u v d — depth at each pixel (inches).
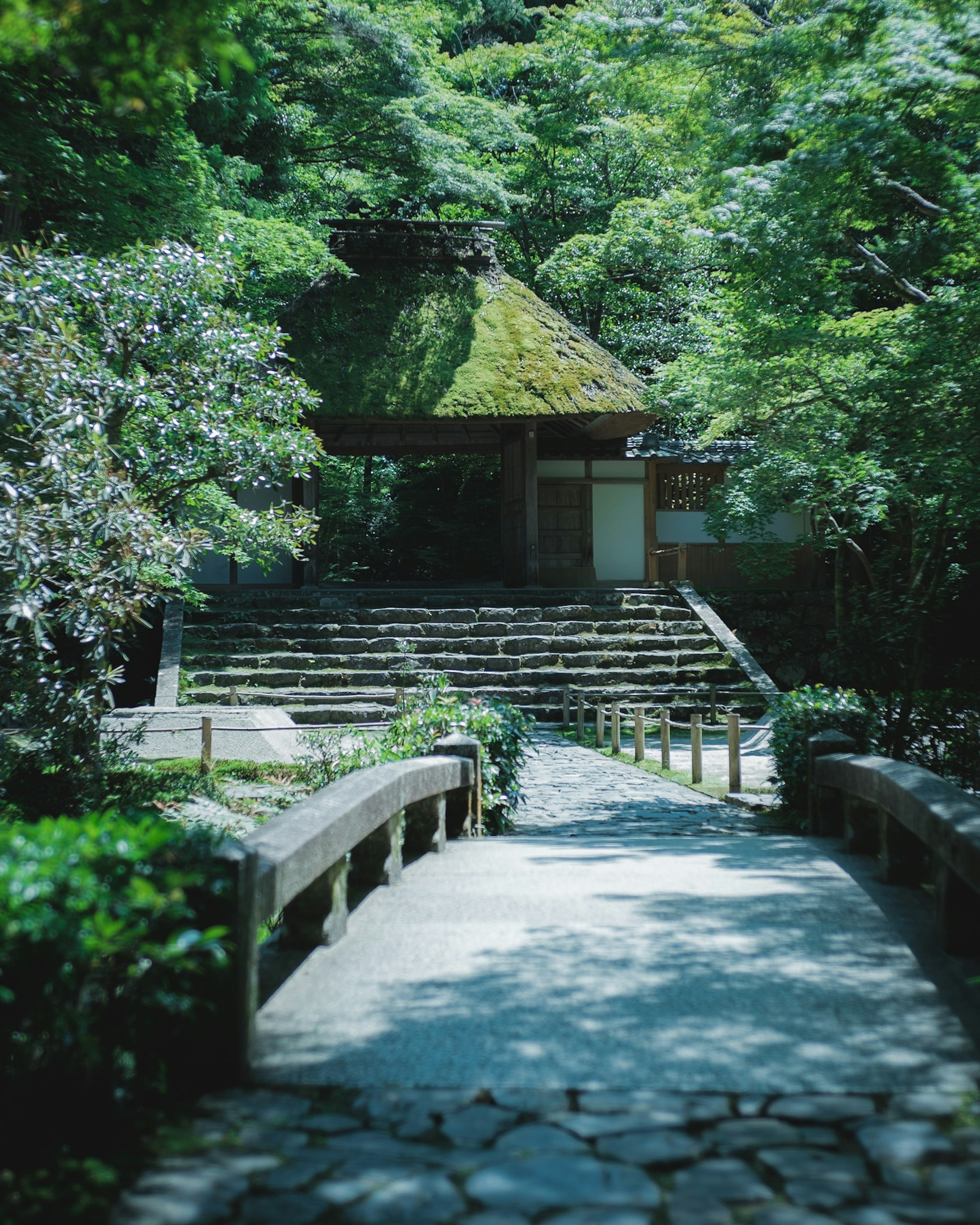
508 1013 128.3
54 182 480.4
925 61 299.9
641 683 629.6
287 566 752.3
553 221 1053.8
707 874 213.9
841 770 249.3
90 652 291.7
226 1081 109.1
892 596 439.5
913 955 151.8
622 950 154.6
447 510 1096.8
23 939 85.4
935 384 323.3
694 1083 107.6
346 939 163.5
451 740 284.2
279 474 339.6
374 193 922.7
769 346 380.2
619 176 995.9
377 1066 113.0
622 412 725.9
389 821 204.4
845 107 322.3
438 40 934.4
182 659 595.5
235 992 110.0
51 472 272.2
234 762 377.7
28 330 283.3
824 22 325.4
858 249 394.9
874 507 401.1
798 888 197.9
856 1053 115.3
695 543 861.8
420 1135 97.0
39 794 287.6
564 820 331.3
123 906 91.4
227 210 629.0
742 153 346.6
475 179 879.1
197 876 95.3
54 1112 96.7
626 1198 85.0
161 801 304.5
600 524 843.4
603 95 451.5
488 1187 87.0
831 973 143.2
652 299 927.0
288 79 826.8
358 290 751.7
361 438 877.8
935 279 458.3
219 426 322.7
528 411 717.9
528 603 703.1
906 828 193.9
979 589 743.7
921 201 356.8
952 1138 95.5
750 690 621.9
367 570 1104.2
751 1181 88.0
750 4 463.2
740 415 437.4
